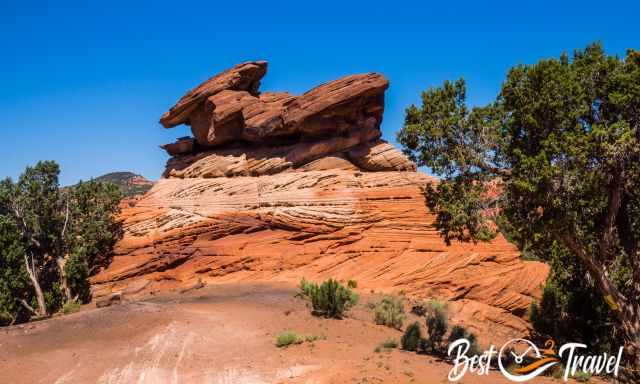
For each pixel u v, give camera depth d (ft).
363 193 118.42
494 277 101.09
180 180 142.61
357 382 40.37
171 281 116.16
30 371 49.42
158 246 124.77
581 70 57.52
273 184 126.52
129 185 395.14
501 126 58.59
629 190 57.41
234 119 141.08
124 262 124.57
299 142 135.23
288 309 76.54
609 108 56.34
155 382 44.73
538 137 55.98
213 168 140.46
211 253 118.32
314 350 52.49
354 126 132.67
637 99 53.16
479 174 59.57
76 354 54.49
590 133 50.37
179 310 74.33
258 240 118.21
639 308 57.67
